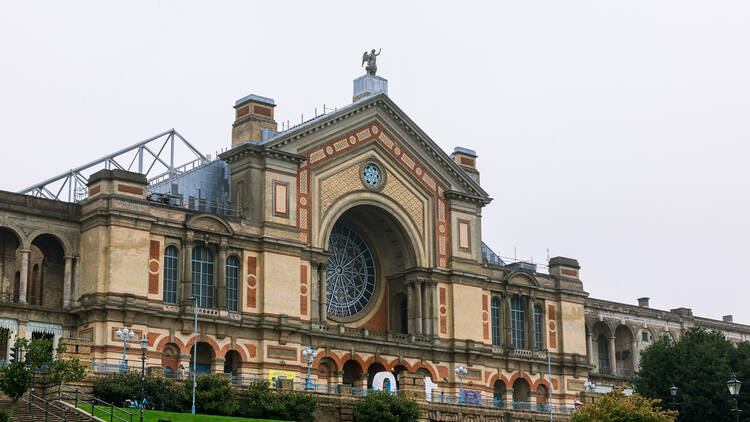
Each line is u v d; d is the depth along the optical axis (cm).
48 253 9144
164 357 8881
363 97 10831
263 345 9350
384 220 10656
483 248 12319
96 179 8962
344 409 8762
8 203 8719
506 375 11038
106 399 7556
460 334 10675
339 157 10231
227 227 9350
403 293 10750
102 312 8638
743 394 10012
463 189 11119
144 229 8931
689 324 14000
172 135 11281
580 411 8469
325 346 9775
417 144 10812
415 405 8825
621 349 13400
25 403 6875
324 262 9975
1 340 7819
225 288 9275
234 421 7419
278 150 9756
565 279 11788
